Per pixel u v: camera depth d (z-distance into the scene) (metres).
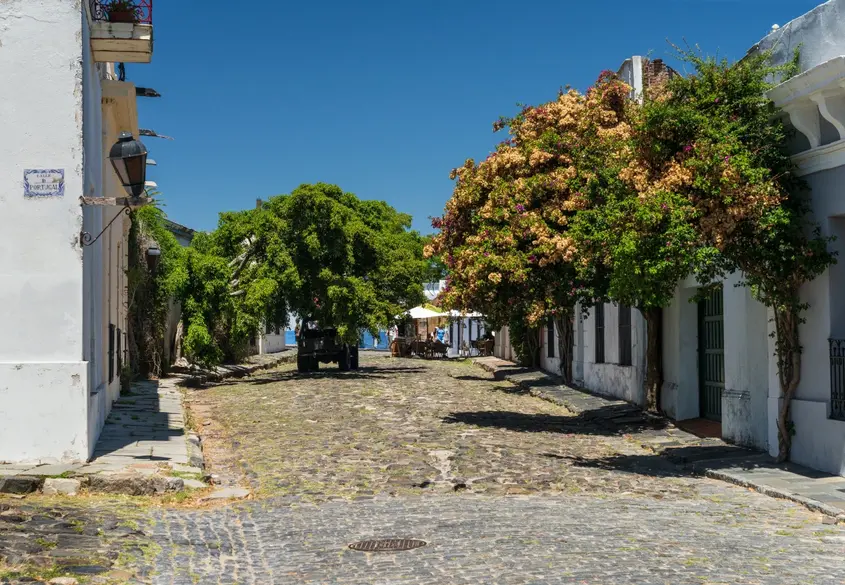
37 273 10.69
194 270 26.80
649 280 11.06
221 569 6.93
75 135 10.84
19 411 10.55
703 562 6.78
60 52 10.87
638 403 19.64
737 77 11.71
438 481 11.34
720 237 10.93
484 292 16.98
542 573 6.46
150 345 25.91
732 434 14.03
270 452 13.89
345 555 7.37
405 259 33.91
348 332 29.34
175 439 13.52
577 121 17.34
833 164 11.20
